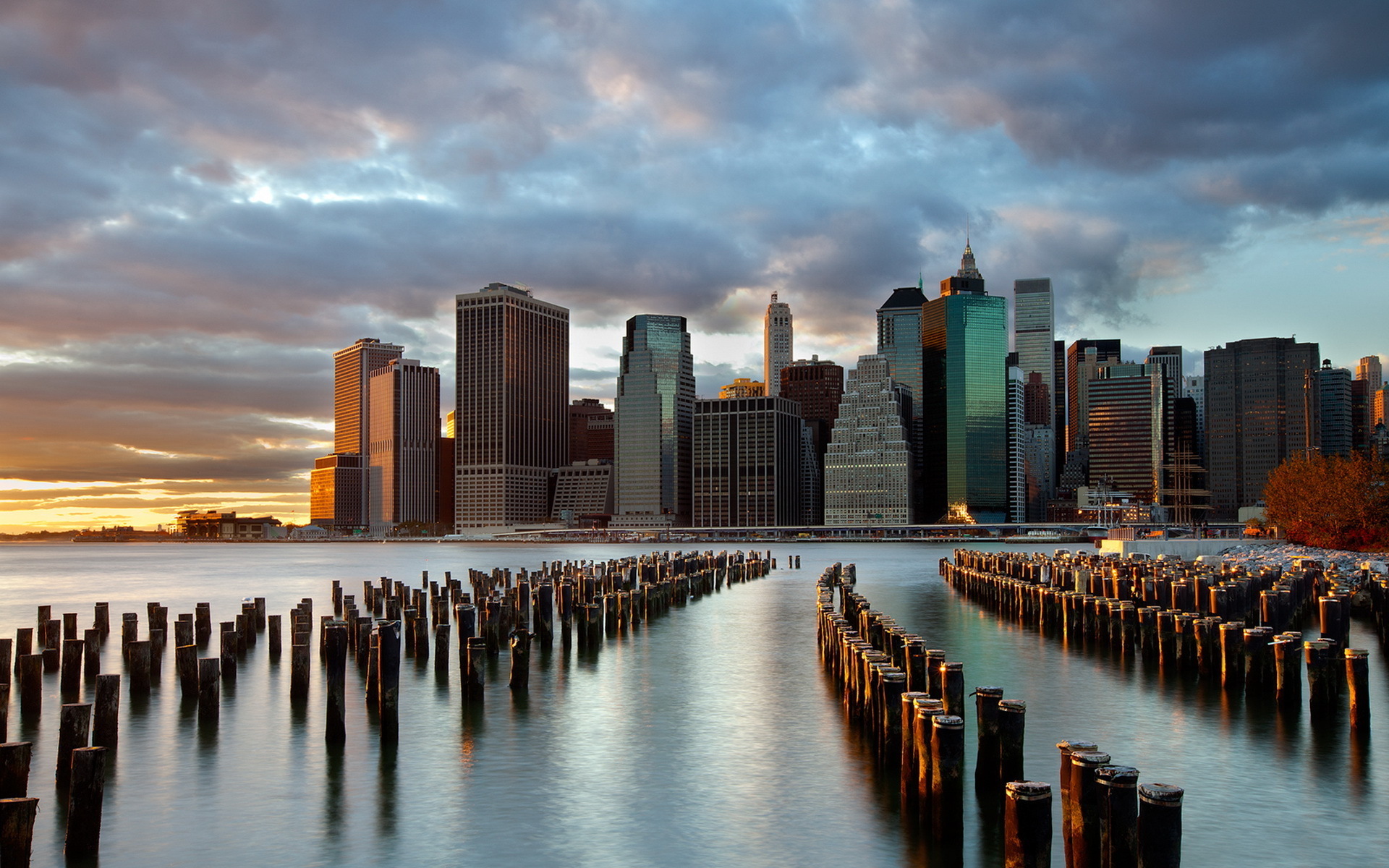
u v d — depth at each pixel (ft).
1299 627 206.80
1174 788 64.64
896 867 80.33
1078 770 68.95
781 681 159.43
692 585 316.19
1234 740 116.78
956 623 237.66
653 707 140.26
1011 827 66.44
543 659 183.21
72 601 327.06
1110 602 189.06
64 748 102.53
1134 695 142.51
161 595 355.97
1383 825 88.58
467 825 91.66
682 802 97.25
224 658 157.17
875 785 101.71
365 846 86.84
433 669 169.48
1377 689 144.97
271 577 495.00
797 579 439.63
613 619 217.77
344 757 114.93
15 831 73.67
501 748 118.21
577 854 84.69
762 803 96.53
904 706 92.43
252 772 108.88
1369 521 386.32
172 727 128.67
